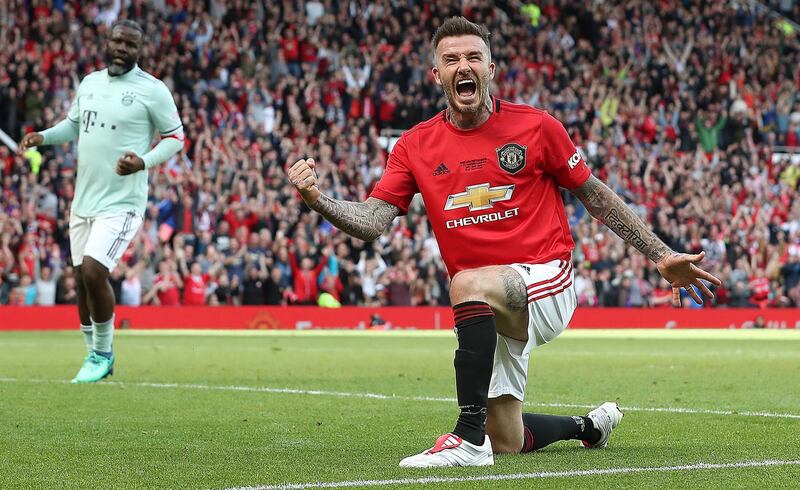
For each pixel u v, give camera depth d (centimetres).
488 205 776
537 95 4772
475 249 778
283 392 1269
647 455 769
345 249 3703
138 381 1420
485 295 734
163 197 3525
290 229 3706
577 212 4172
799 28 5591
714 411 1073
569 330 3781
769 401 1184
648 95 4978
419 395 1242
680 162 4697
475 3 4903
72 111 1446
